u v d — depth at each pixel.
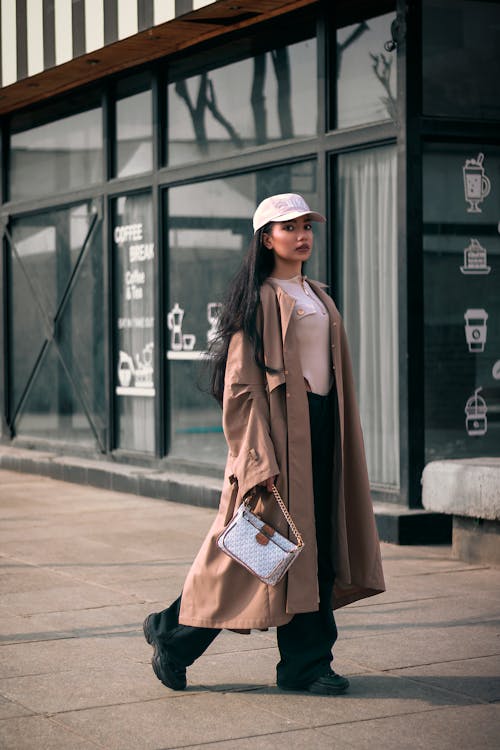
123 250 14.39
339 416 5.50
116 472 13.56
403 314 10.25
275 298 5.48
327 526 5.55
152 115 13.66
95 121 14.91
